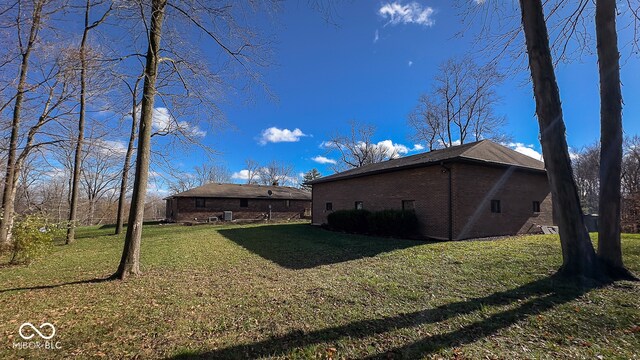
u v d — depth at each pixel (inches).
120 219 681.6
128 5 245.9
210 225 908.0
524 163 536.7
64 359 125.2
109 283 246.1
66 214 920.3
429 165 488.4
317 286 222.4
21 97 344.5
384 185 589.0
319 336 141.6
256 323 158.7
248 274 271.3
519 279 216.1
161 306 187.6
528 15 235.0
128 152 511.8
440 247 353.1
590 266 213.5
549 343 130.4
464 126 1124.5
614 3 227.5
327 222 737.6
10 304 197.2
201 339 141.8
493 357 119.6
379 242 441.4
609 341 131.3
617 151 222.7
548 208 580.1
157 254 386.9
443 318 157.9
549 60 230.8
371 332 144.2
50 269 318.7
